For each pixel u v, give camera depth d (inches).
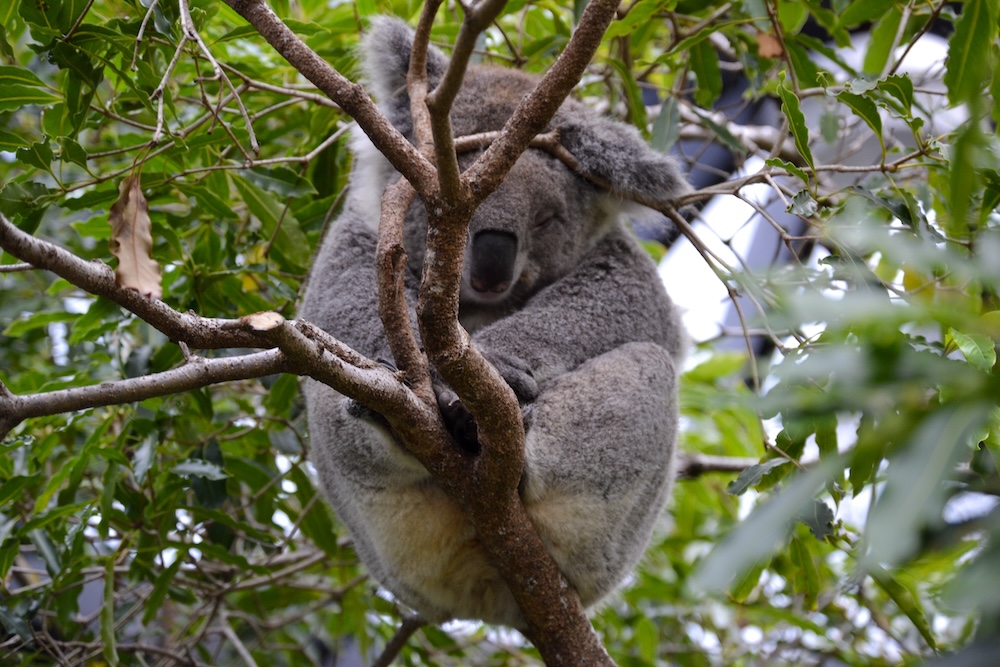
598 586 196.1
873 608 262.5
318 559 253.3
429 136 158.1
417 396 149.3
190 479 218.4
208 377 124.1
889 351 86.7
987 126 204.1
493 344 191.0
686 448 322.0
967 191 83.7
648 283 212.8
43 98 187.8
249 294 230.1
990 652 74.0
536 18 275.7
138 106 229.6
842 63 241.9
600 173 202.8
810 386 151.5
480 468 153.1
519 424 148.6
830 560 317.7
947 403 81.1
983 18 159.8
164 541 223.5
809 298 85.1
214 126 187.3
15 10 195.6
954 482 113.2
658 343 210.8
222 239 249.1
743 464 271.6
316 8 251.9
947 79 164.6
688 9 245.1
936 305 87.0
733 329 310.3
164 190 219.8
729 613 300.4
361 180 213.3
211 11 208.7
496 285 196.1
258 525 265.3
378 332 186.4
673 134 234.2
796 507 76.8
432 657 295.6
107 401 120.4
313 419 198.5
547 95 129.3
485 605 198.8
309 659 277.6
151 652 255.6
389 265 146.5
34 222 181.2
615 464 182.2
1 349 291.0
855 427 185.2
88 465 231.1
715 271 174.4
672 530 307.6
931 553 88.6
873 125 174.7
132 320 235.1
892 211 177.2
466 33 113.0
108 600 202.8
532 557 165.0
